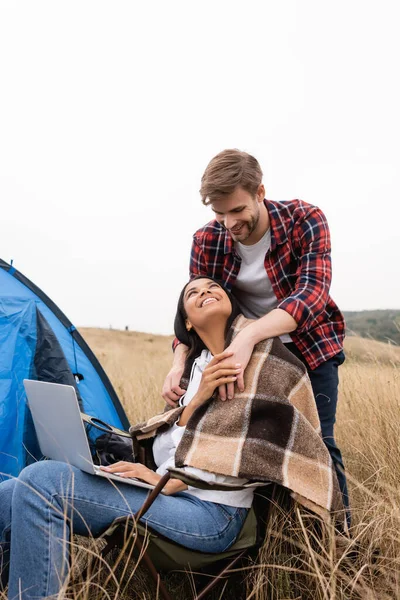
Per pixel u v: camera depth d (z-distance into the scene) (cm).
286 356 233
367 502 257
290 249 266
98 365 390
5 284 361
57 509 191
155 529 197
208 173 244
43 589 186
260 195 259
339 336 277
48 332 354
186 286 260
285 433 219
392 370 403
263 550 217
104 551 199
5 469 312
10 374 331
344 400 399
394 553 219
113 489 202
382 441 319
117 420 394
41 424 223
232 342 231
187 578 224
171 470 193
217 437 217
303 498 213
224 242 279
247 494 216
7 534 220
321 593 203
